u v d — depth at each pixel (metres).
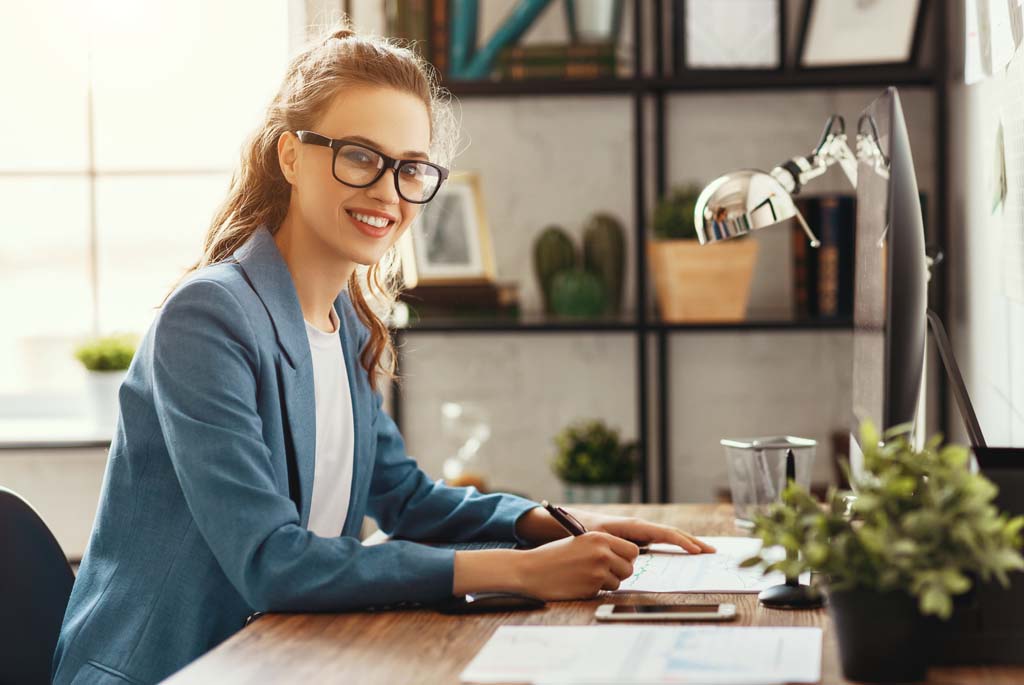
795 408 3.23
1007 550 0.90
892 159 1.21
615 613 1.20
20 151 3.26
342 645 1.13
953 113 2.77
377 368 1.76
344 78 1.50
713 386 3.25
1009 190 1.77
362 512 1.69
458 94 2.99
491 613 1.24
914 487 0.95
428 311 3.07
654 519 1.78
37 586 1.51
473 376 3.31
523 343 3.29
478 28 3.04
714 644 1.07
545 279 3.13
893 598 0.94
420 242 3.07
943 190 2.83
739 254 2.88
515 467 3.30
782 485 1.63
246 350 1.40
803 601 1.22
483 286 3.05
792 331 3.19
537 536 1.62
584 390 3.28
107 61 3.24
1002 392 1.95
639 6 2.98
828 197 2.89
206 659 1.08
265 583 1.26
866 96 3.12
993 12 1.85
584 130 3.22
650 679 0.96
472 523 1.67
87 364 3.03
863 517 0.97
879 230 1.32
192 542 1.41
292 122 1.54
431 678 1.01
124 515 1.46
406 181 1.51
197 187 3.26
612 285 3.12
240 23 3.22
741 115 3.16
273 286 1.50
